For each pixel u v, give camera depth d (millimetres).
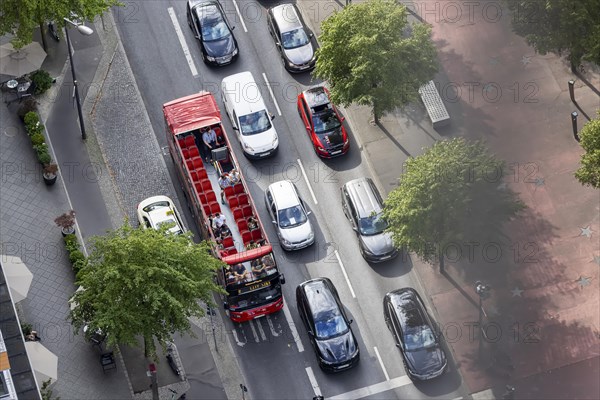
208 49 104750
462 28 106938
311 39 105562
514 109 101750
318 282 91750
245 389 87938
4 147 100562
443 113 100750
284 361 90625
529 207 96312
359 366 90000
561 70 103562
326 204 97812
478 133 100625
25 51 101562
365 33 94375
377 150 100062
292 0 109375
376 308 92688
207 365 90500
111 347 90062
